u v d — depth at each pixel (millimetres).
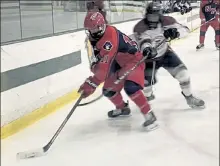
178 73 3176
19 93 3143
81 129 3002
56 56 3699
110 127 3018
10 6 4422
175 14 4016
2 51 2998
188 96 3244
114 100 3176
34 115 3289
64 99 3775
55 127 3096
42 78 3459
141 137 2756
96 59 2729
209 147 2463
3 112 2941
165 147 2537
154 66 3188
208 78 3879
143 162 2363
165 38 3047
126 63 2824
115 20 5473
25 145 2740
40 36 3654
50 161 2443
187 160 2330
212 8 4730
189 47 4707
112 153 2520
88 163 2389
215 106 3248
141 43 2951
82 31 4293
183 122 2938
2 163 2438
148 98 3428
